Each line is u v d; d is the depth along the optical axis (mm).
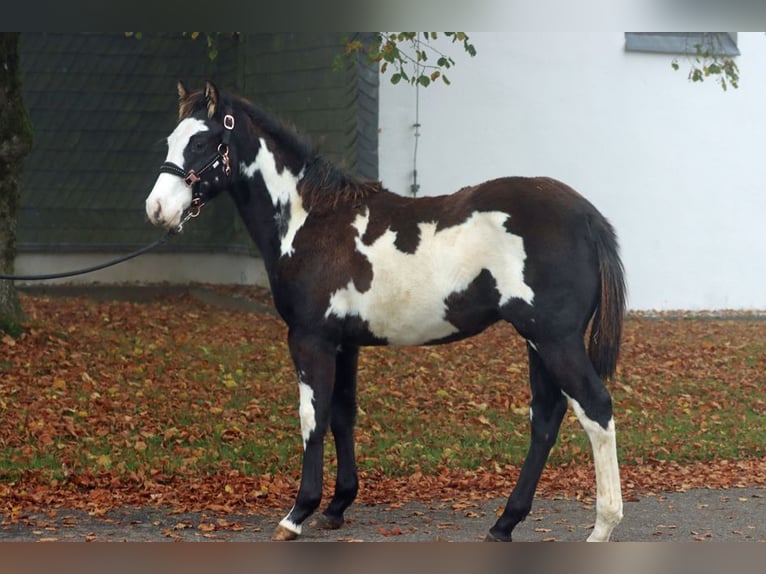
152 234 19125
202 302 17562
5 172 12453
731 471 9133
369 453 9414
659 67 17844
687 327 16203
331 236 6719
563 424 10758
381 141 16875
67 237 18766
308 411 6746
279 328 15062
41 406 10375
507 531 6602
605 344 6277
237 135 6918
